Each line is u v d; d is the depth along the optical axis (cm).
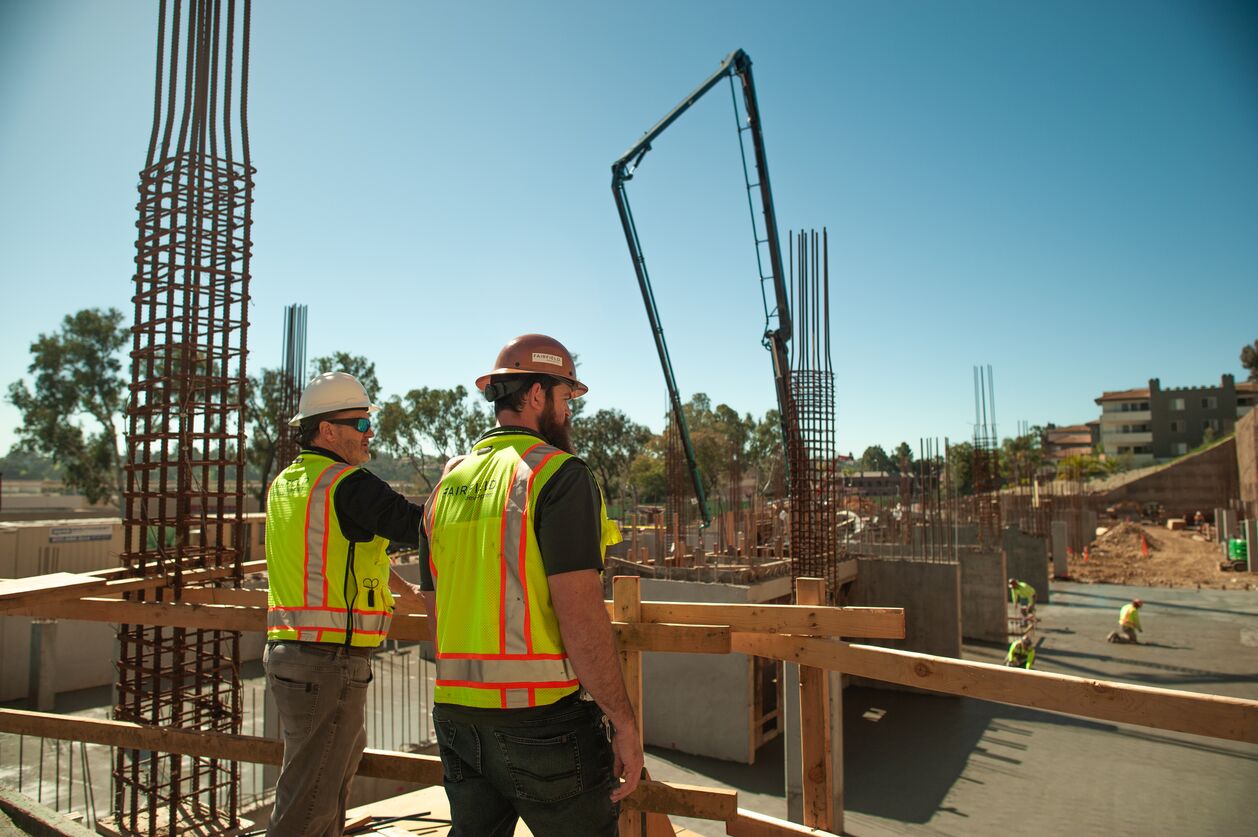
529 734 178
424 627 276
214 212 461
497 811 195
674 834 296
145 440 438
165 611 328
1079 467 6644
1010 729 1158
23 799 356
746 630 292
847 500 2481
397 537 248
